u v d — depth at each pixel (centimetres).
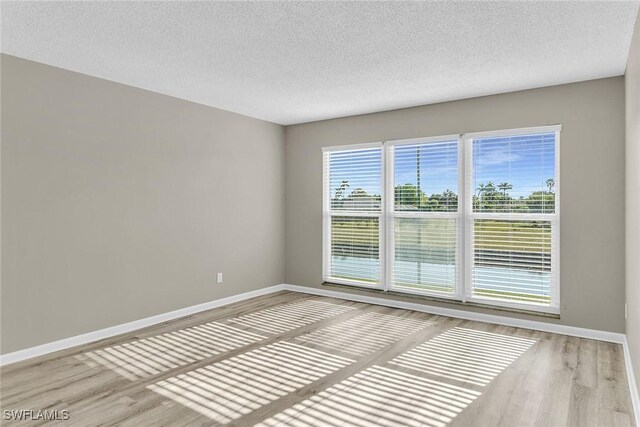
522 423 234
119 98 391
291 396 267
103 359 329
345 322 434
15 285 322
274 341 374
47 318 341
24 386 280
